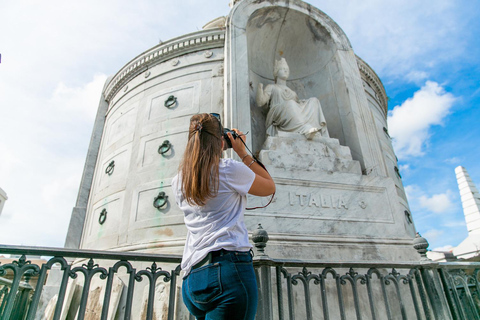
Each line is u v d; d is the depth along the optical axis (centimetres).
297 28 798
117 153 846
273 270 405
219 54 848
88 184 951
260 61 801
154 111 823
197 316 153
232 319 134
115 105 1002
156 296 514
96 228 764
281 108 627
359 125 657
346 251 456
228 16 675
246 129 544
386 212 533
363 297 434
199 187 155
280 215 462
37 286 231
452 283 328
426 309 309
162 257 281
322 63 792
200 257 147
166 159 713
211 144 168
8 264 229
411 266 328
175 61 885
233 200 162
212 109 754
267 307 253
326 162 552
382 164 619
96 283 602
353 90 707
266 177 184
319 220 479
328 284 429
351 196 524
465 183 1541
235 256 146
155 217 642
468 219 1480
